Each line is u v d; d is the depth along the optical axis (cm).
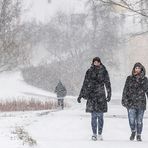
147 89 2370
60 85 6588
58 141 2114
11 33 7894
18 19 8106
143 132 2775
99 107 2380
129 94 2377
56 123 3266
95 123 2373
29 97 10119
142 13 3088
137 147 1992
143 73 2378
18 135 1891
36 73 13700
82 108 6519
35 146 1823
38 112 4888
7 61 7850
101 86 2408
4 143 1686
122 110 5191
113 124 3117
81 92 2428
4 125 3209
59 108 6575
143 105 2358
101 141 2222
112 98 10662
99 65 2419
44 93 11656
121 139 2450
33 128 2994
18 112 5188
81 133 2717
